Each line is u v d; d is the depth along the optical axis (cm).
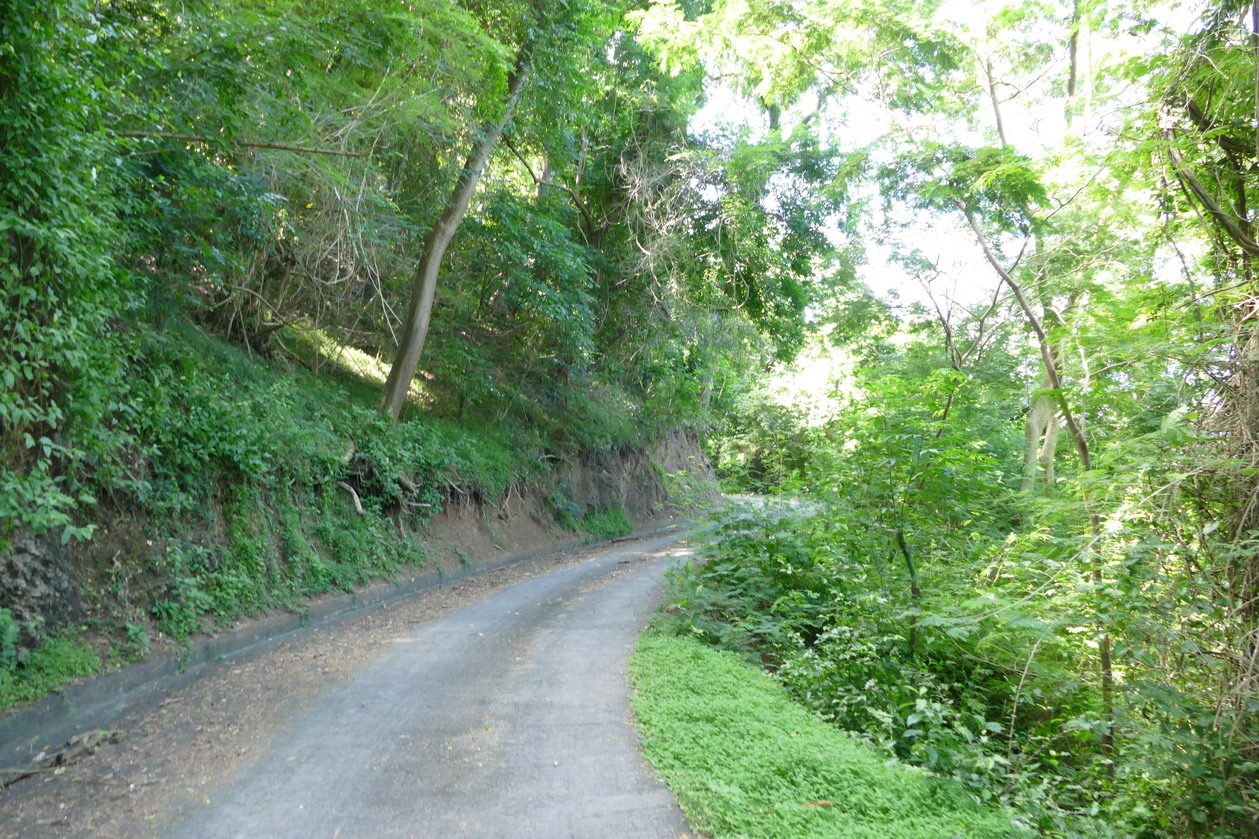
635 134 2102
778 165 1884
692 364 2461
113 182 750
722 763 511
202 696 674
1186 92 707
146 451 820
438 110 1130
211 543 897
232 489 959
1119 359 714
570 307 1800
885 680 739
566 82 1595
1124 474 623
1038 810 542
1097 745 696
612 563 1578
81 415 684
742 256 2033
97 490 754
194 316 1244
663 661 761
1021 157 989
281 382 1193
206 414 933
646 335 2209
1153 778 587
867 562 956
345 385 1509
